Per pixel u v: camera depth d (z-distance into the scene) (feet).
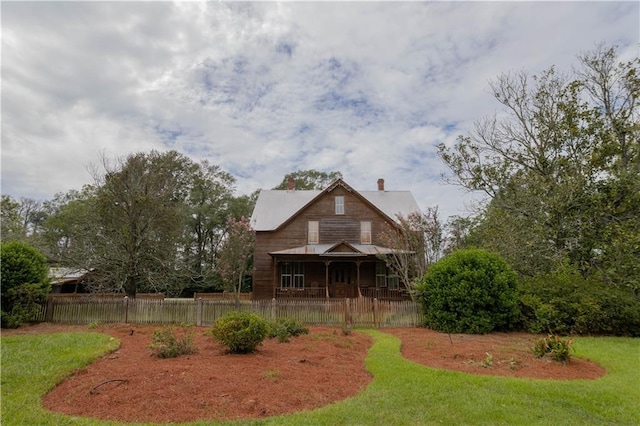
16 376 24.13
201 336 39.40
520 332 45.39
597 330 43.14
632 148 60.64
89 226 79.97
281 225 94.73
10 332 44.52
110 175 74.64
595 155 59.47
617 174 58.34
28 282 50.21
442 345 36.24
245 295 99.76
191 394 20.79
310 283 92.38
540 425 17.97
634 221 56.29
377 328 49.42
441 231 72.08
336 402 20.34
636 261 52.42
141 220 74.69
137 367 26.22
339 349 33.40
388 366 27.48
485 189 72.54
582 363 29.84
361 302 51.39
